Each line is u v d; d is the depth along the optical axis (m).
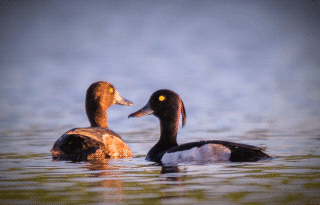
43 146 12.98
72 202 6.85
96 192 7.40
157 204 6.68
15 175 8.79
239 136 14.42
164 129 11.39
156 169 9.31
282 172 8.59
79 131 10.87
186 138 14.27
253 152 9.90
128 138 14.69
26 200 6.97
